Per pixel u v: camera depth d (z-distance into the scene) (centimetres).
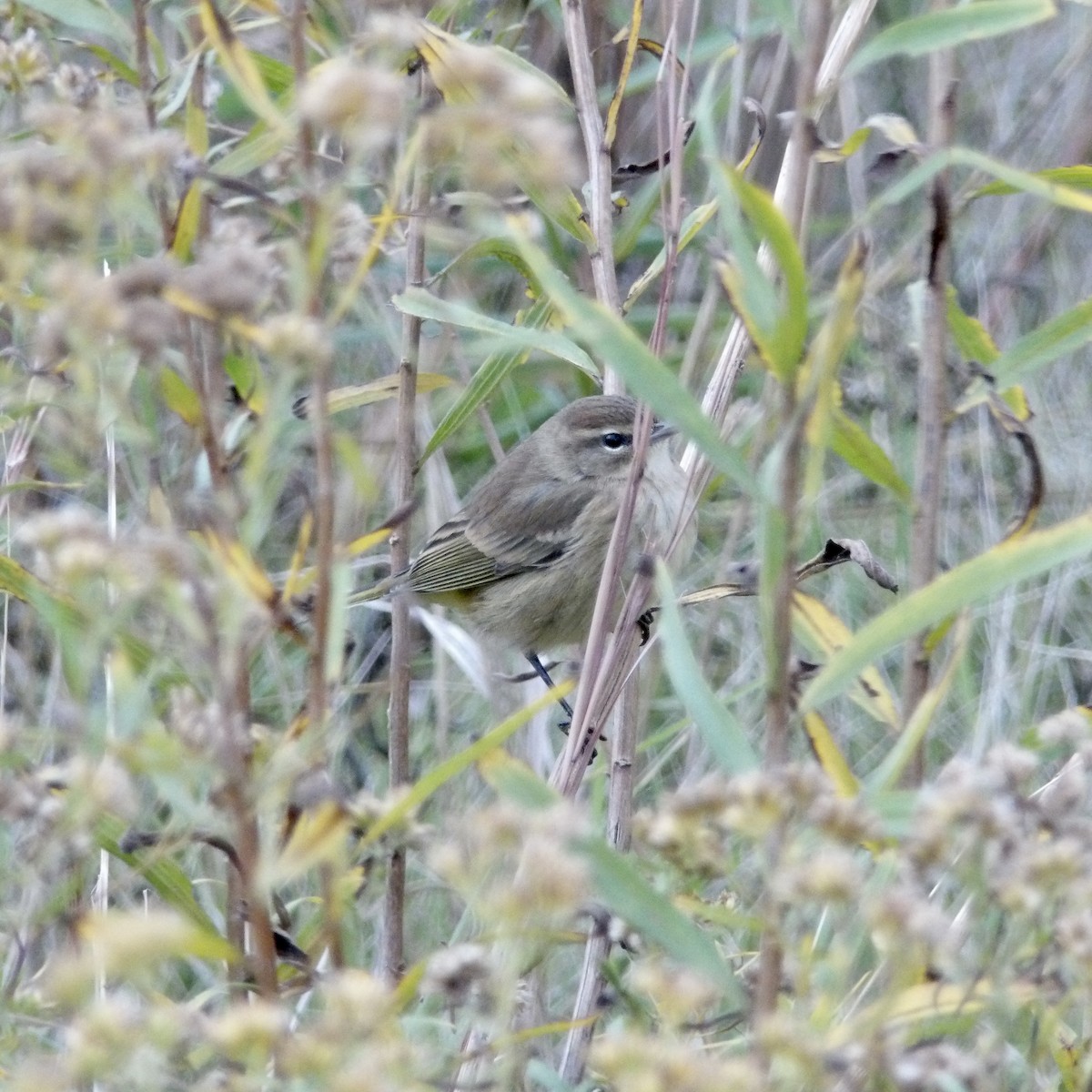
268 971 539
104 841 651
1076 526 543
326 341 486
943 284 706
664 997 484
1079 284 1456
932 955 496
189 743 516
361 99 458
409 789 605
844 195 1567
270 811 563
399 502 928
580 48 896
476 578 1226
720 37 1183
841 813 483
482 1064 676
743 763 555
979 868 493
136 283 478
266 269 517
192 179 604
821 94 667
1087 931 484
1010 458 1370
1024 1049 700
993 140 1501
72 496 1099
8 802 523
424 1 775
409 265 879
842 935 537
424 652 1355
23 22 847
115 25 754
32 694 942
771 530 516
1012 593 1205
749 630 1292
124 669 523
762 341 520
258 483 506
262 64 845
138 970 457
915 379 1348
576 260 1236
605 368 1065
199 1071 584
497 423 1467
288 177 702
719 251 594
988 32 577
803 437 553
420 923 1062
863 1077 509
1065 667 1213
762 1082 470
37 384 675
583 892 457
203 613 507
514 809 475
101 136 494
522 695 1230
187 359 563
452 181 942
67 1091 496
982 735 1037
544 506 1195
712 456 521
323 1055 453
